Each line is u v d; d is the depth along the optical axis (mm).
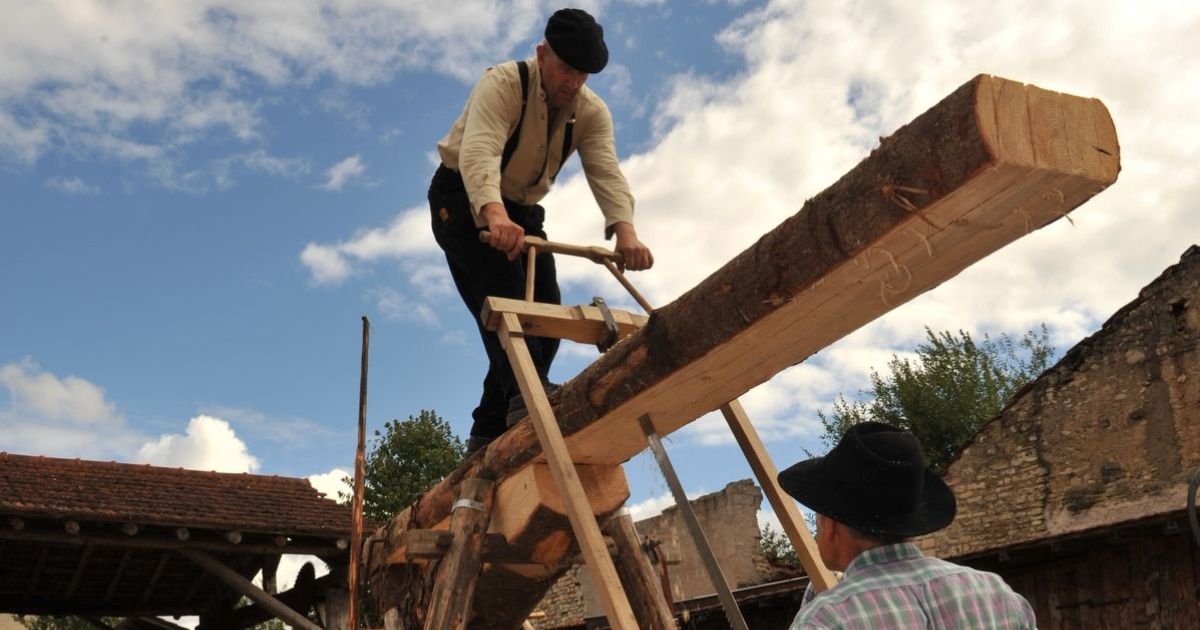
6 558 11078
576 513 2967
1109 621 9906
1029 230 2098
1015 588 11016
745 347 2625
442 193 3986
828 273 2266
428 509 4000
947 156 1938
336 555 10930
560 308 3408
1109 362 11336
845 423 23062
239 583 10234
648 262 3834
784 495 3109
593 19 3764
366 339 4395
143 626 13031
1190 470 10336
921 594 1901
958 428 21844
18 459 11211
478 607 4055
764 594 11734
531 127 3797
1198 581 9156
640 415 3066
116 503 10000
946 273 2266
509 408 3684
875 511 1992
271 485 12203
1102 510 10930
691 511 2865
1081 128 1944
